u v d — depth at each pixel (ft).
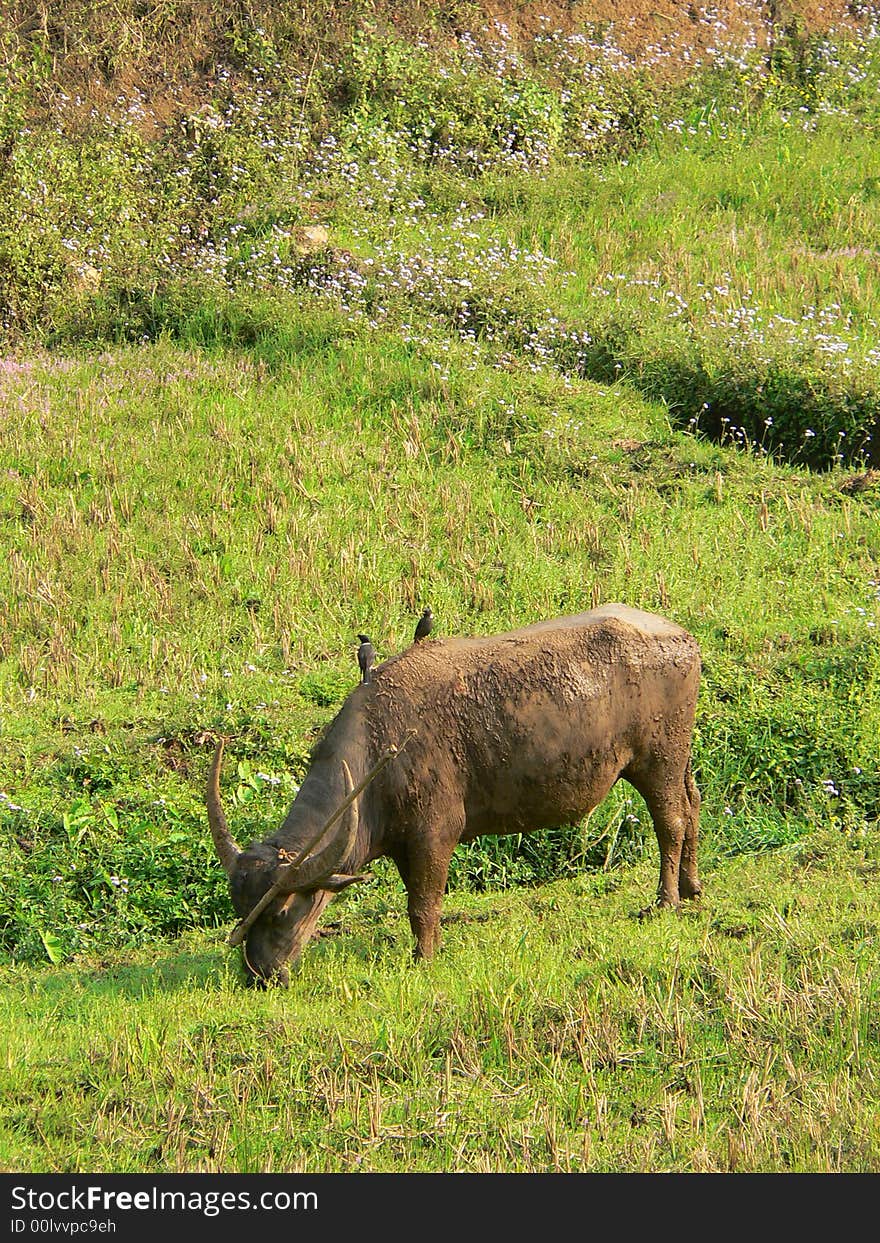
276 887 81.87
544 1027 76.79
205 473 164.25
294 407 177.47
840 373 173.99
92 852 107.34
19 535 152.46
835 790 114.83
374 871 108.47
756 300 200.85
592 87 260.42
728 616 134.62
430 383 179.63
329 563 147.43
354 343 189.26
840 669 126.72
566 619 94.07
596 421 174.81
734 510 155.63
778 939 85.61
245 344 197.36
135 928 103.81
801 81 280.10
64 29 249.96
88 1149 68.28
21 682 128.57
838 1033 74.54
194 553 149.28
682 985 80.18
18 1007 86.74
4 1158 67.10
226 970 88.43
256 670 128.67
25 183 218.18
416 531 153.89
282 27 256.32
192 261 210.38
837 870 101.35
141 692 126.62
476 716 89.15
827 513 154.92
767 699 122.31
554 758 90.22
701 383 180.65
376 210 220.84
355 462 166.71
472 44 264.93
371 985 83.97
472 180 237.25
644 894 100.53
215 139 234.58
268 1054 74.59
